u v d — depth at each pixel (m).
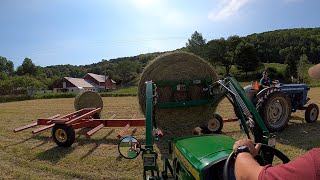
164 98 6.50
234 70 69.12
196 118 6.60
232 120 8.27
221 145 2.80
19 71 105.06
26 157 6.64
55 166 5.96
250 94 8.36
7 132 9.52
